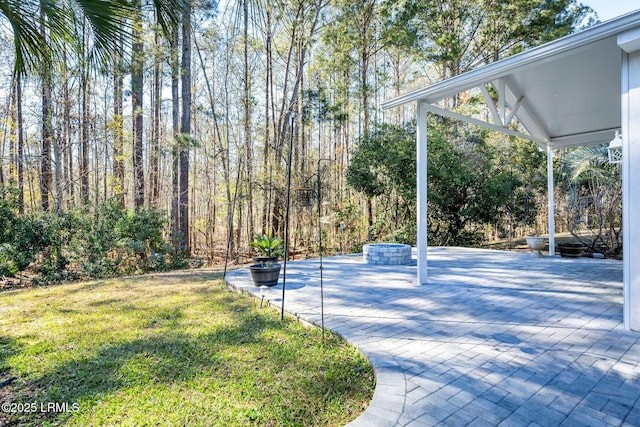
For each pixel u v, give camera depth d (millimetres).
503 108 5066
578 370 2418
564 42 3301
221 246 15508
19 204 7422
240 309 4230
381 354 2707
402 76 15867
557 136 7953
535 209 11266
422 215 5176
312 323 3531
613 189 8734
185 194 10289
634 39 2881
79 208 7934
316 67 12805
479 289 4918
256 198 11852
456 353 2723
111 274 7691
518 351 2752
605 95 5562
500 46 11422
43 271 7211
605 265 6797
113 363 2707
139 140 10203
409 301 4289
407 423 1815
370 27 12102
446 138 10977
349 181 11180
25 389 2342
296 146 12664
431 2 11102
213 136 13492
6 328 3562
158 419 1971
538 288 4934
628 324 3205
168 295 5023
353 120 14867
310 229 12258
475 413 1910
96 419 1981
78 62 2627
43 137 10094
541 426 1797
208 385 2355
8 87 9719
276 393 2246
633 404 1995
